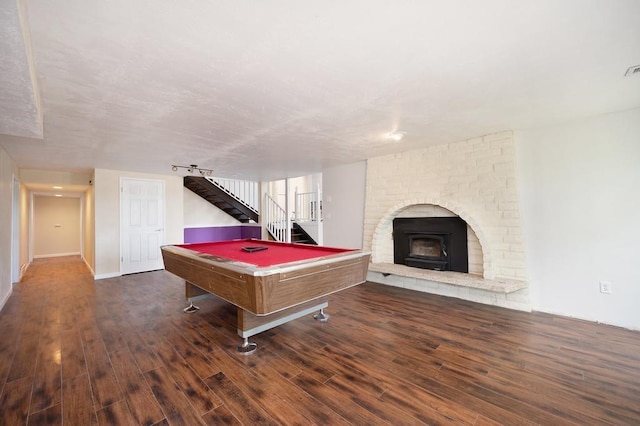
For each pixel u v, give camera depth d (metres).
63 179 5.80
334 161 4.99
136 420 1.61
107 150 3.94
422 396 1.79
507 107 2.61
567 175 3.06
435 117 2.85
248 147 3.91
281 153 4.33
